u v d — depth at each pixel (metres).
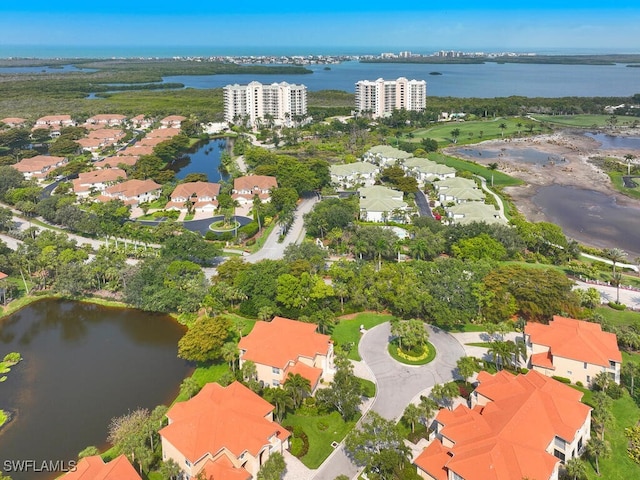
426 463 70.44
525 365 99.75
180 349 99.75
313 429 82.56
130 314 127.25
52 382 99.62
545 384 81.00
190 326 118.62
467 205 187.50
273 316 117.00
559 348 94.50
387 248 146.75
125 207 190.88
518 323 112.62
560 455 73.38
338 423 83.88
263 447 72.06
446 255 156.62
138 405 91.94
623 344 105.31
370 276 125.44
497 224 160.75
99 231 173.12
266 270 123.94
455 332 112.56
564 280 117.69
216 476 67.94
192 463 69.25
